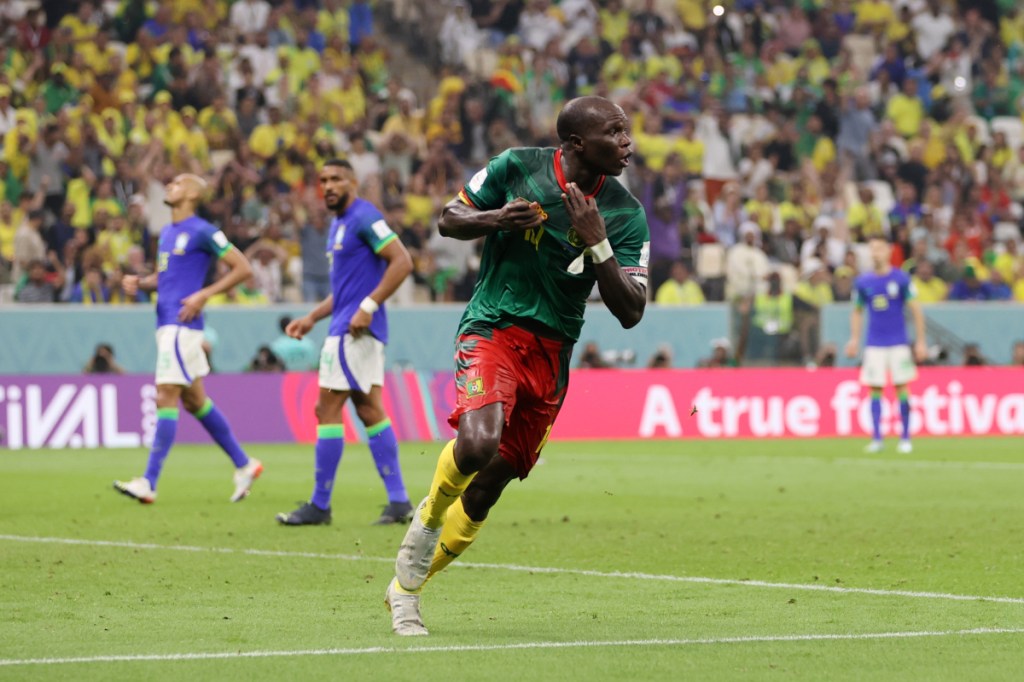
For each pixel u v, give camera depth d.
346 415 41.25
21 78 47.97
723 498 23.95
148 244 45.09
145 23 50.78
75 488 25.81
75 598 12.89
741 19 58.19
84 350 40.62
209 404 22.94
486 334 10.93
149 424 39.72
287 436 40.81
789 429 43.22
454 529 11.23
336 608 12.33
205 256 22.56
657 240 48.00
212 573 14.64
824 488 26.03
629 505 22.72
